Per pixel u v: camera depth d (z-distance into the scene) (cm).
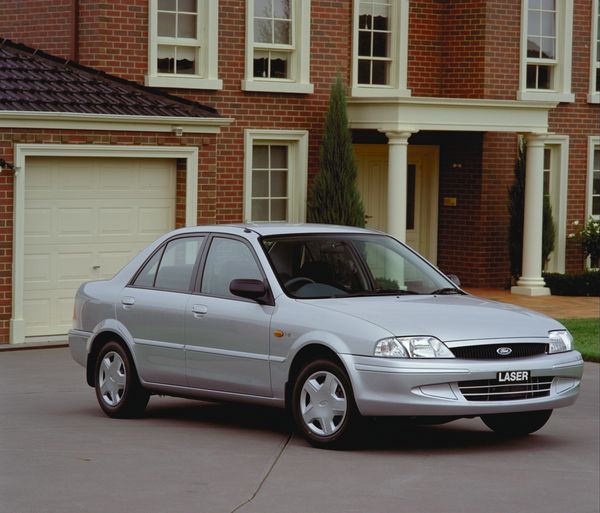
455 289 1527
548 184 3503
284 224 1546
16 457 1308
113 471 1236
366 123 3009
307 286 1434
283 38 3042
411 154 3394
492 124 3092
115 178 2539
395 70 3228
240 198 2964
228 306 1453
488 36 3275
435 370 1297
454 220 3381
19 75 2548
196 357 1484
